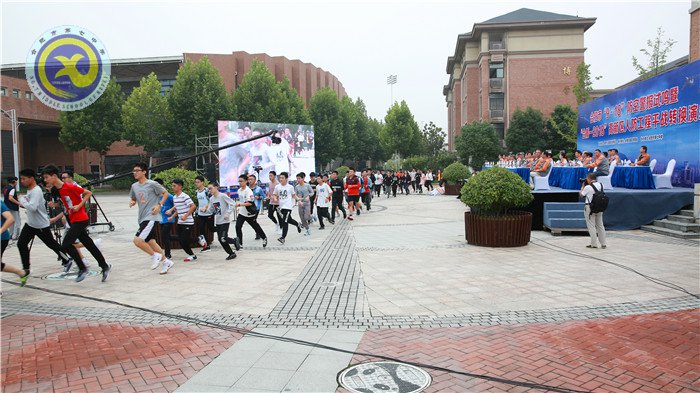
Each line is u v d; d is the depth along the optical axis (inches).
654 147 622.5
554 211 457.7
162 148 1521.9
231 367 157.6
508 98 1786.4
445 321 202.7
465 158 1731.1
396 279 280.1
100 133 1584.6
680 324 194.2
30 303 237.6
